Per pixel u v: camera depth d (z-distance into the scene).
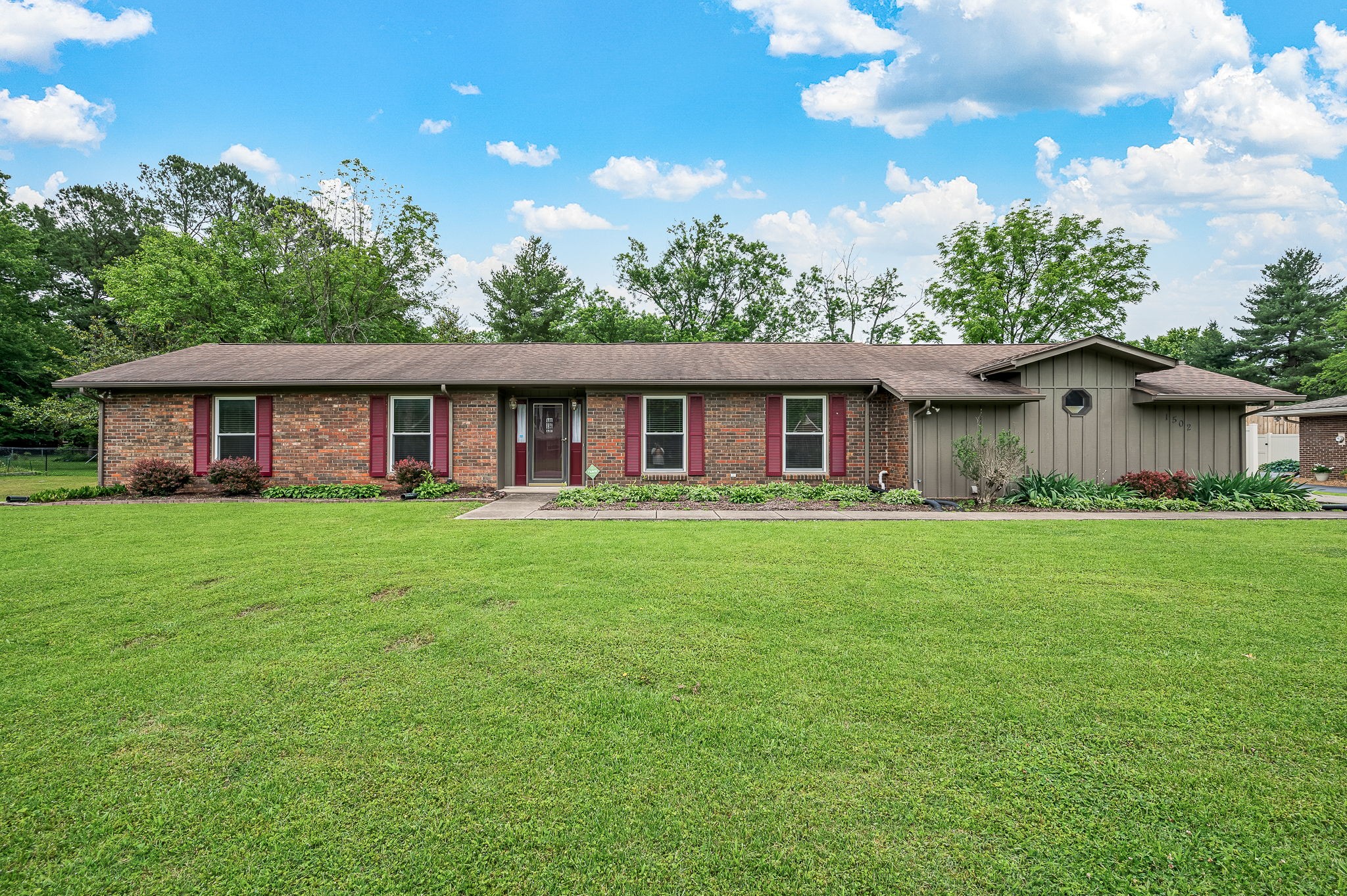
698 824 2.19
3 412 27.41
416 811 2.26
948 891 1.88
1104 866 1.98
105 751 2.66
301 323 29.25
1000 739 2.76
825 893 1.87
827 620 4.41
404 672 3.50
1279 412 18.97
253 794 2.35
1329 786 2.40
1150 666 3.58
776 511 10.43
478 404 13.33
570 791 2.38
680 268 35.66
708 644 3.94
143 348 25.56
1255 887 1.89
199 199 40.47
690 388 13.48
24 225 29.55
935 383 12.62
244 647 3.88
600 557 6.48
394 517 9.50
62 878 1.93
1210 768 2.53
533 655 3.74
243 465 12.41
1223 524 9.04
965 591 5.18
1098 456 12.43
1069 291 29.92
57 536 7.72
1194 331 42.59
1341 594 5.10
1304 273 38.25
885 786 2.41
